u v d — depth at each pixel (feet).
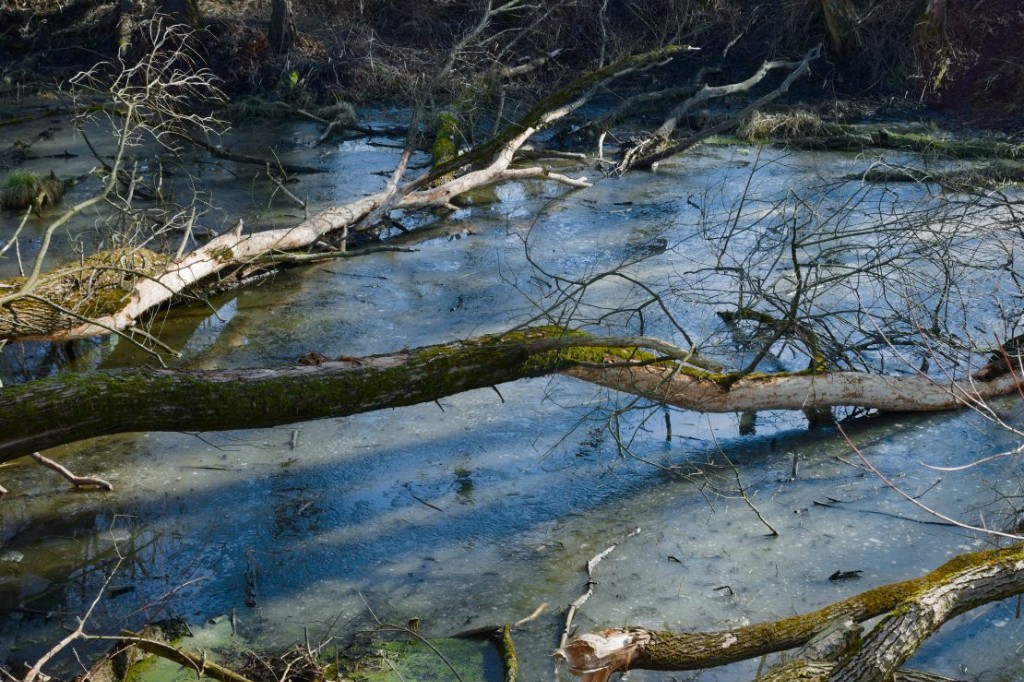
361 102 52.03
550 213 36.65
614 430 21.77
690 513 18.75
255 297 29.43
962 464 19.99
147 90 33.68
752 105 44.42
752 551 17.52
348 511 18.95
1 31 59.00
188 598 16.55
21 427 14.40
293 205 37.42
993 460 20.06
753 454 20.80
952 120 47.62
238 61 54.24
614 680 14.26
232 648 15.28
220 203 37.81
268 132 49.03
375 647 15.31
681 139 45.68
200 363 24.85
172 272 26.81
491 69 50.42
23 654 15.17
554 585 16.74
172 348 25.85
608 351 19.74
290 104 51.93
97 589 16.75
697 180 40.11
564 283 29.63
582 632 15.49
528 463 20.54
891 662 11.26
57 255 31.68
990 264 27.73
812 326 22.38
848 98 50.34
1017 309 26.13
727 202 36.91
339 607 16.29
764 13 54.29
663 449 21.11
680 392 20.11
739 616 15.81
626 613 15.97
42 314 23.25
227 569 17.30
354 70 53.21
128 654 14.71
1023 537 13.03
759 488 19.52
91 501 19.31
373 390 16.98
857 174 35.53
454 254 32.65
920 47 49.83
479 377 17.83
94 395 14.94
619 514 18.76
